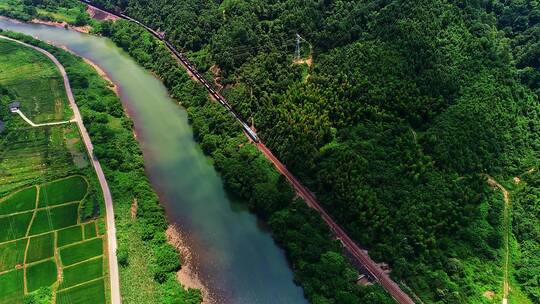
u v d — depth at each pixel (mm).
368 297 131875
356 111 175500
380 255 143500
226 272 150000
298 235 151625
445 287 133625
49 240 156250
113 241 155875
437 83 176250
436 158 160250
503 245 147000
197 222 167875
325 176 162625
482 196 158125
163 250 153125
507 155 170500
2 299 138875
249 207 170500
